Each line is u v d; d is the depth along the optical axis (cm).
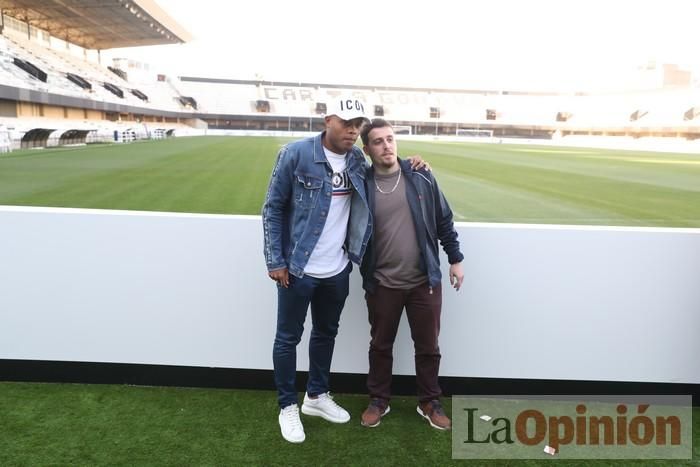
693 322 238
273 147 2369
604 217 772
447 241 216
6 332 241
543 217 769
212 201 805
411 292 213
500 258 236
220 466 188
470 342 243
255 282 237
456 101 6319
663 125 4738
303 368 247
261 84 6325
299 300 205
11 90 2189
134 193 866
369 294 216
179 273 238
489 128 5962
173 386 246
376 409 221
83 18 3356
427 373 220
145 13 3250
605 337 241
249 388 246
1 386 241
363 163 206
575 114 5766
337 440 208
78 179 1020
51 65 3114
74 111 3127
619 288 236
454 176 1324
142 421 216
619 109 5381
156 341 243
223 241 235
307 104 6028
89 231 234
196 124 5622
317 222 199
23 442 198
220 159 1594
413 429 218
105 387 243
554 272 236
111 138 2912
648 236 232
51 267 237
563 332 241
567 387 246
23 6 3008
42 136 2073
